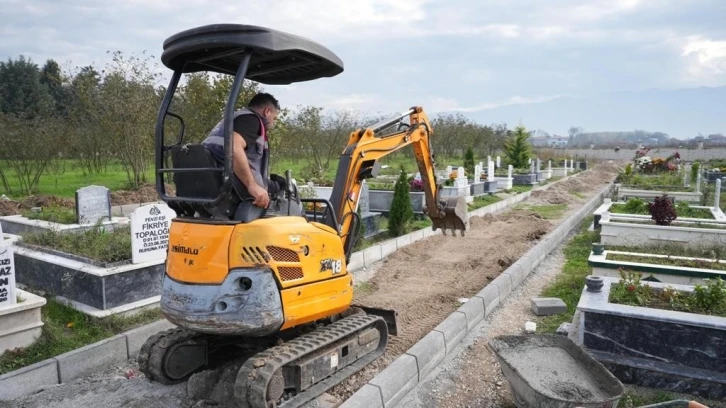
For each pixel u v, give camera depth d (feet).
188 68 17.24
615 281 21.79
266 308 14.39
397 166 105.50
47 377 17.34
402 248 37.14
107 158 85.51
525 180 88.79
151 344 16.67
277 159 70.79
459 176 57.93
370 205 50.47
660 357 17.46
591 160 185.57
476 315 22.91
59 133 73.77
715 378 16.44
